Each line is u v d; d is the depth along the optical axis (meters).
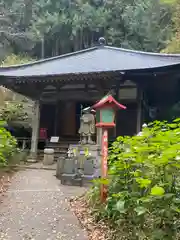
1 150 7.98
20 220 4.48
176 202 2.36
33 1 32.69
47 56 33.84
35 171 9.59
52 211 4.97
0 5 30.80
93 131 9.23
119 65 12.02
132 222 3.46
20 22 32.94
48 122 15.51
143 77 12.18
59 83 12.71
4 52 30.03
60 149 13.30
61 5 32.34
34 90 12.76
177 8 21.58
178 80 12.47
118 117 13.46
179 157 2.28
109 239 3.62
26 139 14.28
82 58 14.45
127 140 3.47
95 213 4.45
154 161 2.50
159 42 25.72
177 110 14.88
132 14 28.73
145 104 14.44
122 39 29.91
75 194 6.19
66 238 3.78
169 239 2.49
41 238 3.77
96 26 30.02
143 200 2.56
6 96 18.27
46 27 29.67
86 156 7.84
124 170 3.54
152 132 3.01
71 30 30.36
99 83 11.70
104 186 4.56
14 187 6.93
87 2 30.56
